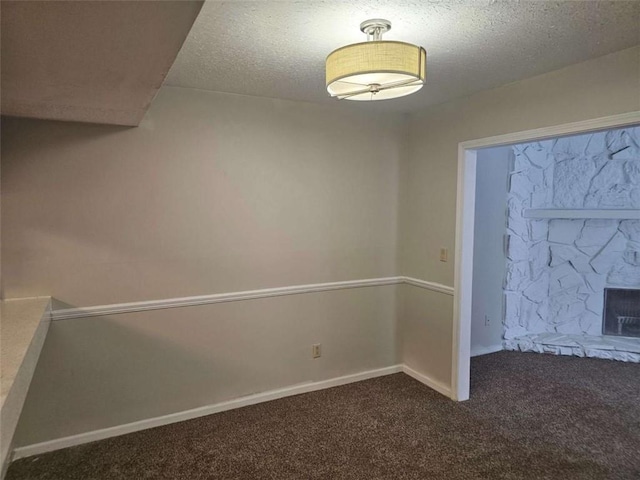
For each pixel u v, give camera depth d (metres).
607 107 2.22
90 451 2.56
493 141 2.86
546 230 4.55
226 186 2.96
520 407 3.13
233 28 1.84
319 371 3.44
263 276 3.15
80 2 1.08
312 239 3.33
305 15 1.72
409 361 3.74
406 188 3.69
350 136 3.42
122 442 2.66
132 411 2.78
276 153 3.12
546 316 4.61
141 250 2.73
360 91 1.91
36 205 2.45
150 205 2.74
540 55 2.22
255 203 3.08
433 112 3.36
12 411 1.23
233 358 3.09
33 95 1.92
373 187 3.56
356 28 1.85
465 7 1.67
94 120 2.45
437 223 3.37
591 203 4.43
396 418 2.96
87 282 2.60
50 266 2.51
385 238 3.65
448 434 2.75
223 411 3.06
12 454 2.46
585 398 3.28
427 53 2.18
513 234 4.38
